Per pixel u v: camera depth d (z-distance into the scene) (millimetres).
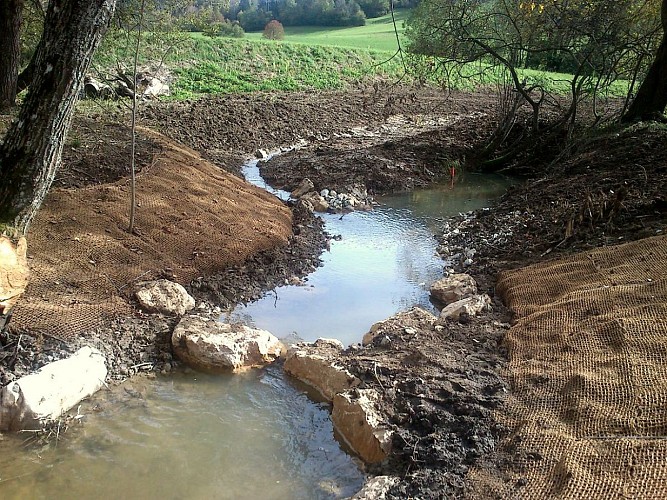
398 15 27000
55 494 5262
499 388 6254
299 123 20391
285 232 11445
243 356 7289
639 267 7891
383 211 13617
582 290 7758
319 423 6398
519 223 11438
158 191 10898
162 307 8094
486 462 5340
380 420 5918
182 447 5934
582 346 6605
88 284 8078
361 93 25734
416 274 10195
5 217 6230
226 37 28359
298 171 15531
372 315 8789
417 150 17516
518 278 8820
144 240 9406
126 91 18438
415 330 7566
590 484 4754
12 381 6273
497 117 20000
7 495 5211
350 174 15266
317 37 31047
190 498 5289
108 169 11602
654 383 5691
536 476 5035
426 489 5141
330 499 5332
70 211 9391
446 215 13438
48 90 5969
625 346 6344
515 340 7152
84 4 5801
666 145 12703
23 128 6094
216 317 8445
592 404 5660
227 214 11016
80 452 5777
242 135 18516
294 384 7051
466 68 29234
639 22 16484
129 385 6863
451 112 23688
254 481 5531
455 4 16578
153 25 11883
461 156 17453
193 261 9453
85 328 7355
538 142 17312
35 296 7496
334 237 11820
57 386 6234
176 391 6828
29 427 5965
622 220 9742
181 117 18734
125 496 5281
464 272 9984
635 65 17312
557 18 15938
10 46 13836
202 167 12977
